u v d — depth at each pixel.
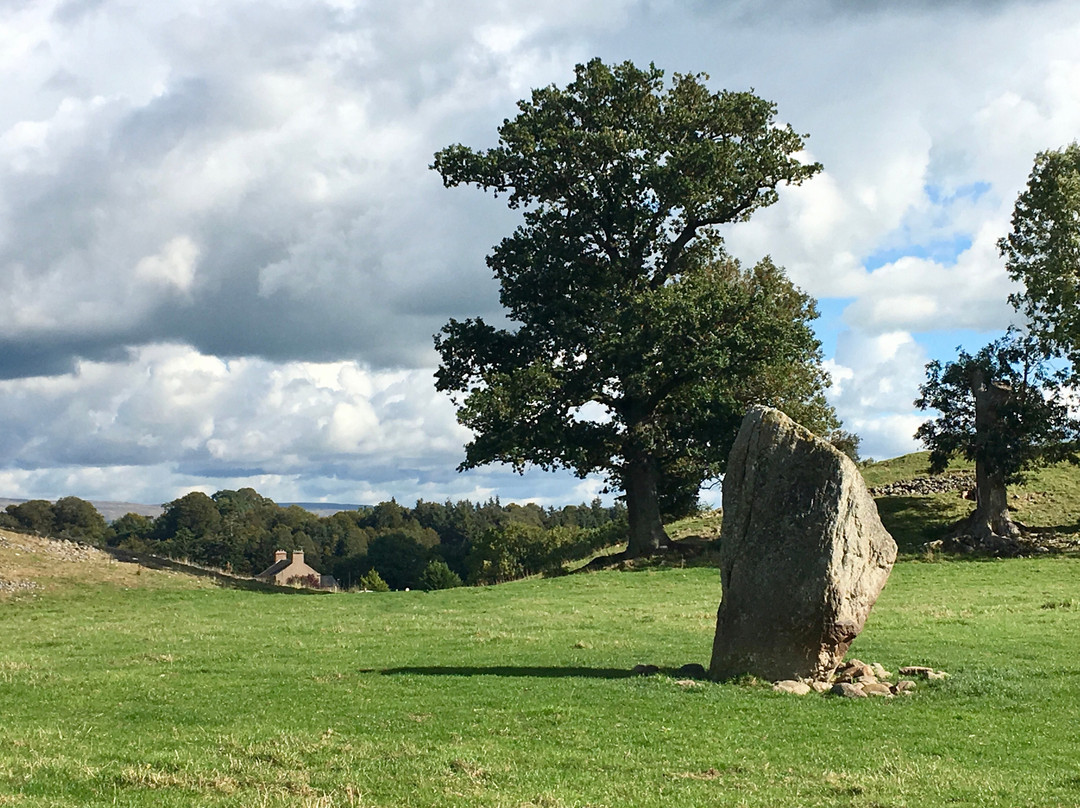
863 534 19.72
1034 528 57.38
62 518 142.12
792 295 62.31
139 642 28.84
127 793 12.14
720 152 51.97
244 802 11.66
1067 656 22.98
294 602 41.88
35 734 15.98
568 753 14.57
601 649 25.94
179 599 42.34
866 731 15.95
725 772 13.67
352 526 156.00
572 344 53.69
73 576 44.72
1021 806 11.80
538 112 54.78
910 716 16.94
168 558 52.97
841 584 19.27
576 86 55.16
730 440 52.03
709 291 52.12
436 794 12.22
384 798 12.11
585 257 55.00
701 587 42.97
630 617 33.50
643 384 51.12
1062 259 53.94
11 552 46.69
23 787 12.33
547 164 53.22
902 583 42.28
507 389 50.53
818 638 19.28
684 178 51.19
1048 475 68.06
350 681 20.91
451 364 57.06
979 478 56.22
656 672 21.11
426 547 131.12
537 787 12.70
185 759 13.91
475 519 164.38
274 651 26.22
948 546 53.19
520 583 48.38
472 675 21.38
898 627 28.92
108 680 21.61
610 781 13.10
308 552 137.12
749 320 52.47
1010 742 15.25
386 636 29.48
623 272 55.72
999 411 55.12
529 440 50.66
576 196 55.28
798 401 60.34
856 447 72.00
